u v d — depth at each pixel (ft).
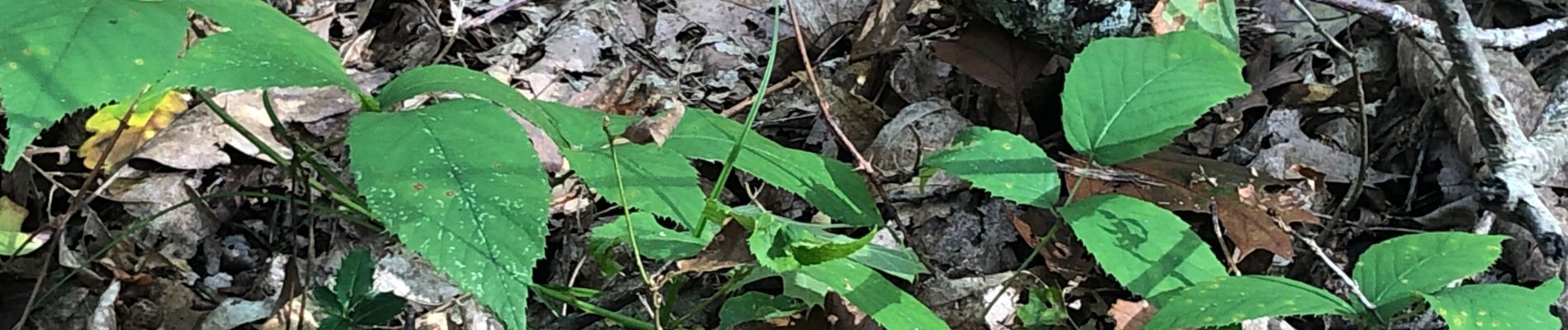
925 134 2.87
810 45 3.49
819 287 2.23
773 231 1.82
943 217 2.66
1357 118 2.83
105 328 2.49
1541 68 2.87
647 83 3.34
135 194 2.80
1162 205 2.38
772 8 3.67
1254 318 1.72
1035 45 2.80
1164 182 2.35
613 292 2.36
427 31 3.59
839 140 2.58
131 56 1.54
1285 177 2.68
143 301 2.58
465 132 1.64
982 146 2.00
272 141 2.96
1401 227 2.60
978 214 2.66
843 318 2.28
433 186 1.59
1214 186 2.40
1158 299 1.87
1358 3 2.34
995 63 2.82
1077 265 2.47
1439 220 2.56
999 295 2.22
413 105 3.06
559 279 2.63
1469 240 1.79
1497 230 2.46
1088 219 1.92
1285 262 2.47
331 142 2.10
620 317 2.14
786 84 3.19
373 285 2.52
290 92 3.07
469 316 2.52
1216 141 2.81
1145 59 2.00
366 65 3.49
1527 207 2.12
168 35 1.57
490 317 2.52
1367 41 3.00
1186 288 1.82
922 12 3.28
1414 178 2.66
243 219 2.83
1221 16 2.62
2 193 2.75
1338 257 2.50
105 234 2.71
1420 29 2.36
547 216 1.60
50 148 2.86
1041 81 2.92
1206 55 1.99
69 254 2.63
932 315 1.86
